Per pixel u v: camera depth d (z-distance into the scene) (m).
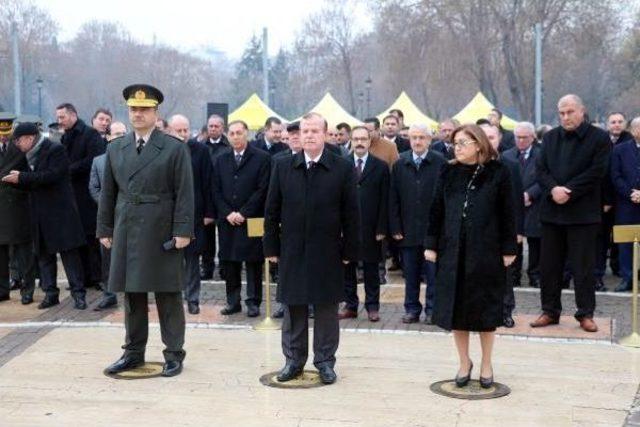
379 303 9.62
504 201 6.48
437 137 15.55
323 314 6.95
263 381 7.02
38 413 6.29
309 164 6.87
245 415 6.21
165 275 7.01
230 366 7.49
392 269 12.60
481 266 6.45
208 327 8.98
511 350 7.94
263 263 9.59
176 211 6.99
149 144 7.01
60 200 9.85
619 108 43.66
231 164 9.34
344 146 13.16
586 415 6.17
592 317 8.69
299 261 6.82
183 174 7.00
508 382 6.96
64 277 12.10
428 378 7.08
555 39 39.44
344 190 6.86
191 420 6.11
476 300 6.47
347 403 6.45
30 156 9.73
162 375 7.18
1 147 10.13
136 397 6.64
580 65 41.88
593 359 7.64
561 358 7.68
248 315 9.45
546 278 8.80
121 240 7.03
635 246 8.13
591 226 8.52
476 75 40.31
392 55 41.69
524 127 10.89
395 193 9.01
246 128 9.40
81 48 62.75
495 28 39.53
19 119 10.76
